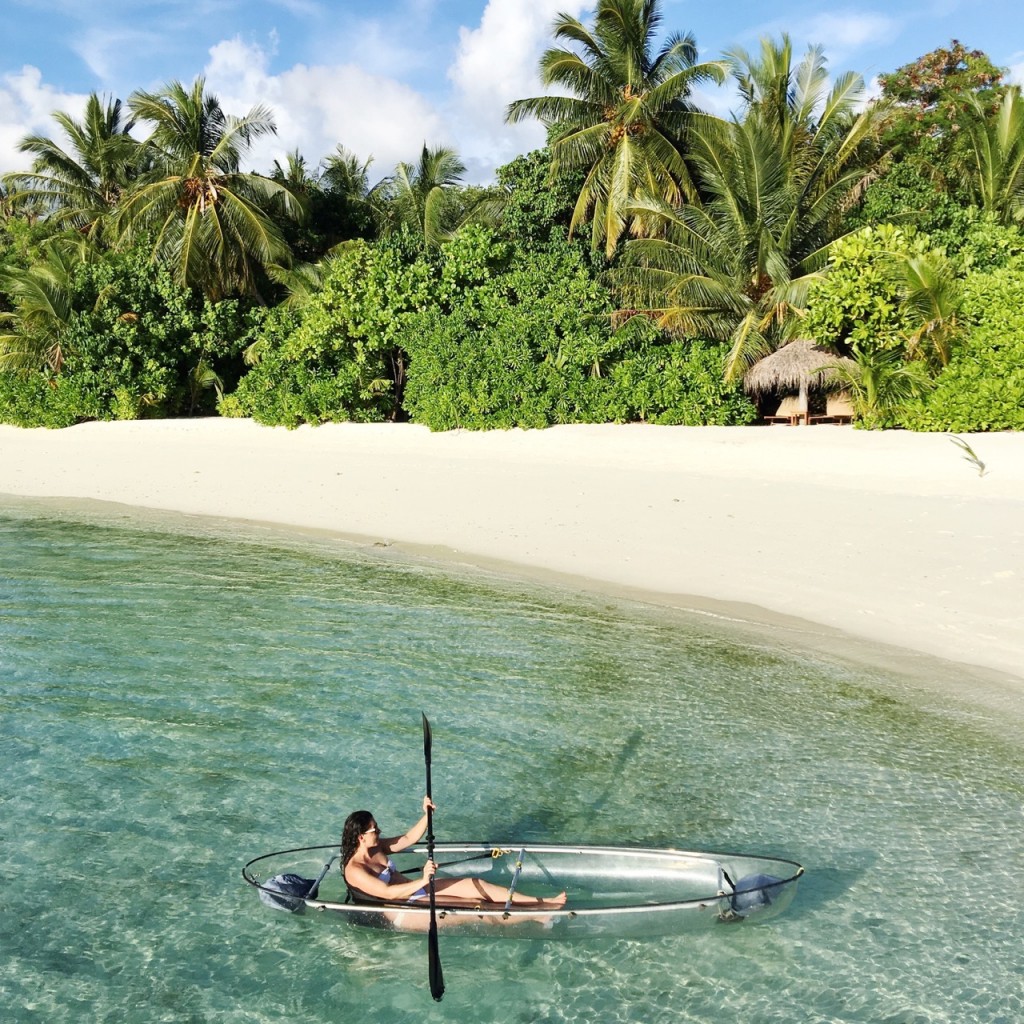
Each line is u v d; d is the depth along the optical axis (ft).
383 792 25.62
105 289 115.14
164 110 118.32
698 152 93.40
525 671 34.04
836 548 46.06
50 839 23.49
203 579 47.96
